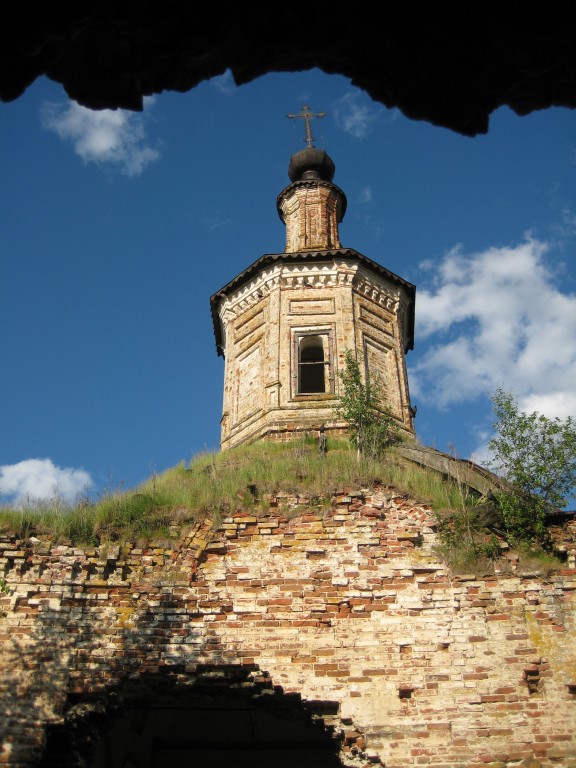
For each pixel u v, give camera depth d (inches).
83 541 544.1
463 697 478.6
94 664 491.5
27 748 460.1
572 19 183.8
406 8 189.8
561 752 454.3
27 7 177.5
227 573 537.0
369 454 689.6
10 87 193.9
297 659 499.5
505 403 601.3
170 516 565.0
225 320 954.7
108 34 191.5
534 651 490.0
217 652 501.7
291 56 205.9
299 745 655.8
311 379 912.9
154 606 517.0
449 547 542.9
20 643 495.2
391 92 209.9
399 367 894.4
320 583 530.3
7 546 529.0
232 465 703.1
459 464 633.6
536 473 568.4
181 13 189.9
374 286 925.8
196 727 657.0
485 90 203.5
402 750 465.1
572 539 539.8
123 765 578.6
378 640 504.4
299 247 986.7
